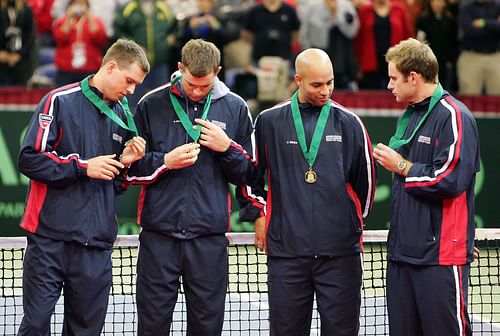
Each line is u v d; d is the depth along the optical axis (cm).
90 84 1125
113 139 1133
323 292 1155
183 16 2311
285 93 2297
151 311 1155
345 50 2364
